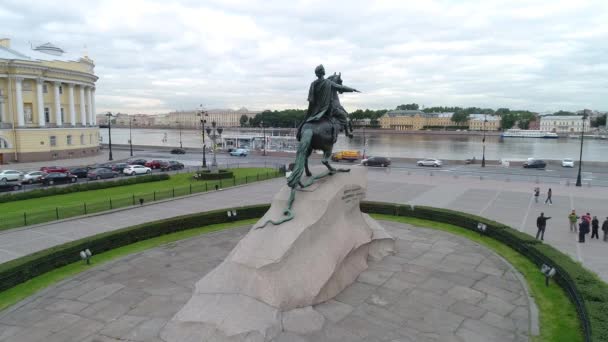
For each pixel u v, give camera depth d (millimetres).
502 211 27781
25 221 23625
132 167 49469
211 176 41625
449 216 23578
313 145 15164
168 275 15828
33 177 42594
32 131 63156
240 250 12867
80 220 25453
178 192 34000
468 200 31703
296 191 14609
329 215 14125
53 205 29688
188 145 125188
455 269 16250
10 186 38031
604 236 20734
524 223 24422
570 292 13398
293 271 12266
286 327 11148
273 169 50375
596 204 30109
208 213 23906
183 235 21734
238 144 93875
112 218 26109
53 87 68250
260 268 11742
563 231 22703
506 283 14883
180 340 10531
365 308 12766
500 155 94625
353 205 16062
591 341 9594
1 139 60812
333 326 11625
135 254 18453
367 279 15016
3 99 62281
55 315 12594
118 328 11742
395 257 17625
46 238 21578
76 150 71562
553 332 11469
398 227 23031
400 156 89750
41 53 72938
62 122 71812
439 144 135750
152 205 30078
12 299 13898
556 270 14836
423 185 39469
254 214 25719
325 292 12938
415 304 13133
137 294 14062
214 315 10922
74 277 15664
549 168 56125
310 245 13109
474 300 13500
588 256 18375
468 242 20016
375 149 112062
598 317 10719
